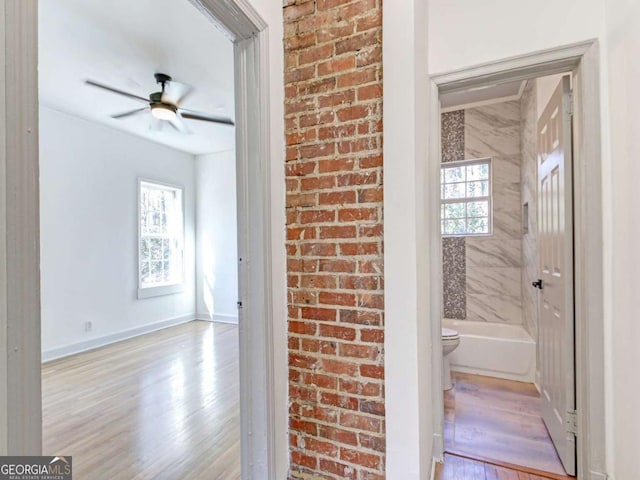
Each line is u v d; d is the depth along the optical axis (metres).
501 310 3.62
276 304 1.42
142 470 1.74
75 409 2.40
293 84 1.49
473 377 2.97
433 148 1.84
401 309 1.25
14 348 0.58
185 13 2.04
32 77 0.61
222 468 1.75
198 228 5.40
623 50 1.35
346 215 1.38
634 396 1.29
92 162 3.92
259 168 1.35
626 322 1.35
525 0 1.65
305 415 1.46
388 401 1.27
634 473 1.29
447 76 1.80
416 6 1.33
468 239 3.78
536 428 2.12
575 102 1.62
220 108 3.45
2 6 0.56
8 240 0.57
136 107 3.46
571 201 1.67
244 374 1.38
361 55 1.36
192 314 5.34
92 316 3.89
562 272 1.74
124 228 4.29
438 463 1.79
